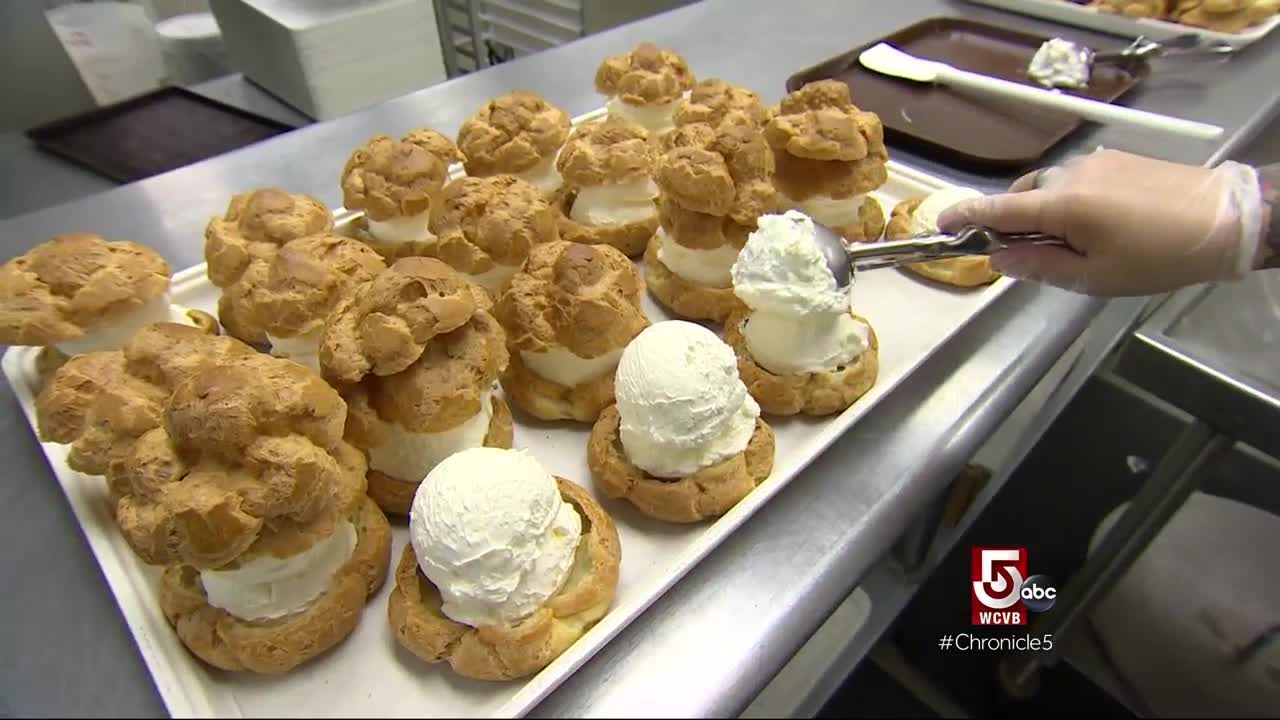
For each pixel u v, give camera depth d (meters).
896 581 1.33
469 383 0.93
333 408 0.80
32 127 2.09
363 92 2.30
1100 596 1.47
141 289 1.06
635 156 1.31
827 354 1.08
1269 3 1.89
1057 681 1.62
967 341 1.20
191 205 1.45
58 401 0.88
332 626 0.84
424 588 0.88
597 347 1.04
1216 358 1.18
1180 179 1.04
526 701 0.76
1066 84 1.76
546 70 1.88
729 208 1.16
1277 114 1.74
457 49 3.16
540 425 1.12
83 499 0.95
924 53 1.97
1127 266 1.05
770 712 1.24
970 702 1.61
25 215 1.41
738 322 1.17
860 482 1.00
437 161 1.26
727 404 0.96
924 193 1.46
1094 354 1.41
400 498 0.97
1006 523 1.82
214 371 0.77
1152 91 1.79
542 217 1.19
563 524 0.87
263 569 0.80
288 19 2.13
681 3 2.75
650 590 0.83
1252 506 1.64
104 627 0.86
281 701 0.81
